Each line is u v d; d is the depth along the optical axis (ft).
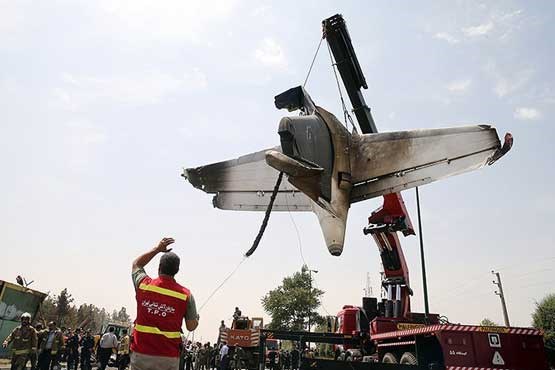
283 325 197.98
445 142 17.47
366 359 48.70
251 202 20.68
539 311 95.81
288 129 16.31
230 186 21.42
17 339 38.58
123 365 63.36
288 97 20.79
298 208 20.07
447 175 16.80
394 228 46.80
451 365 31.83
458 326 33.04
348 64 36.76
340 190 17.97
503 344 32.76
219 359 74.28
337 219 16.92
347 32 35.32
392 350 42.98
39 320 66.18
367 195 18.34
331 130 19.04
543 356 32.71
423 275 80.07
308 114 19.99
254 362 80.53
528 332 33.35
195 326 11.51
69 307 215.31
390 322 46.03
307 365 31.81
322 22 35.40
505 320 121.39
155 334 10.59
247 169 21.68
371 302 53.36
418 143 18.22
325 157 18.01
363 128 39.96
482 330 33.06
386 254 49.49
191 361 80.64
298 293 196.03
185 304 11.23
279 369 90.02
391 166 18.31
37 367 47.67
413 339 37.19
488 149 16.46
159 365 10.42
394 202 46.73
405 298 48.73
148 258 11.98
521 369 32.14
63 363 82.28
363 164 18.98
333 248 15.93
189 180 22.09
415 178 17.54
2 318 58.18
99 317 350.43
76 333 61.16
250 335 81.30
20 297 61.41
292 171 15.53
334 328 61.21
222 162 22.16
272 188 20.80
